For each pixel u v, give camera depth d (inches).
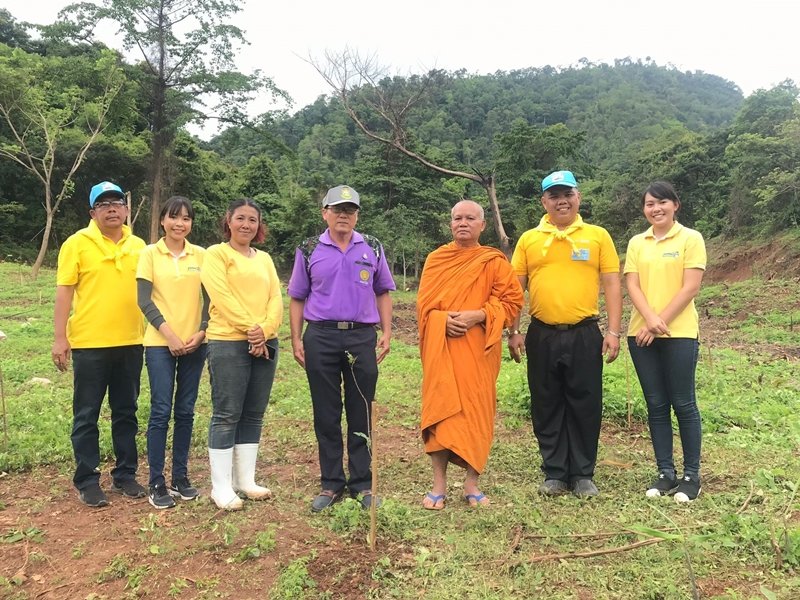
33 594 106.3
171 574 112.6
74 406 147.4
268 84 995.3
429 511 139.7
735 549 115.7
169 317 146.9
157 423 145.6
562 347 151.2
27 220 1181.7
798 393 259.8
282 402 242.4
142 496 150.6
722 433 204.5
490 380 144.1
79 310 145.5
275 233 1277.1
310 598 104.0
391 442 198.7
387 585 107.6
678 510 137.5
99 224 149.3
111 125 1102.4
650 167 1288.1
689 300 146.8
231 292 144.7
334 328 144.3
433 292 145.7
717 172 1188.5
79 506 144.3
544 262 153.9
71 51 1184.2
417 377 299.7
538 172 1230.9
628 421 213.0
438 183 1165.1
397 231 1080.8
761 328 525.0
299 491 153.6
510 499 148.5
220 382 142.3
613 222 1290.6
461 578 108.9
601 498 147.2
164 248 148.6
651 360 152.8
